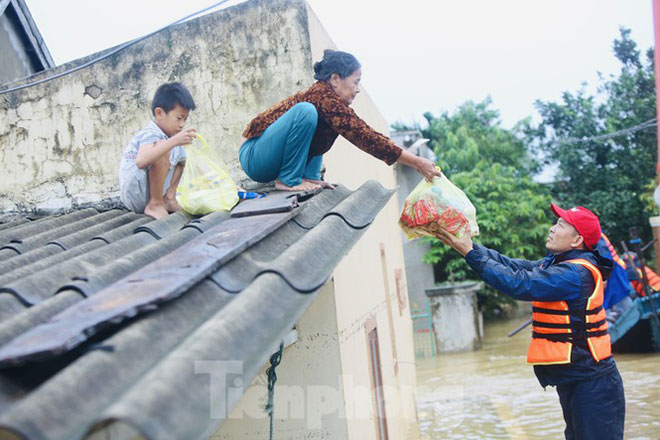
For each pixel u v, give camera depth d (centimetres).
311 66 531
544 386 420
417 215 428
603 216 2191
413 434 870
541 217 2044
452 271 2016
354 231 372
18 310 273
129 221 481
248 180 533
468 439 836
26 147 595
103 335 218
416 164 427
